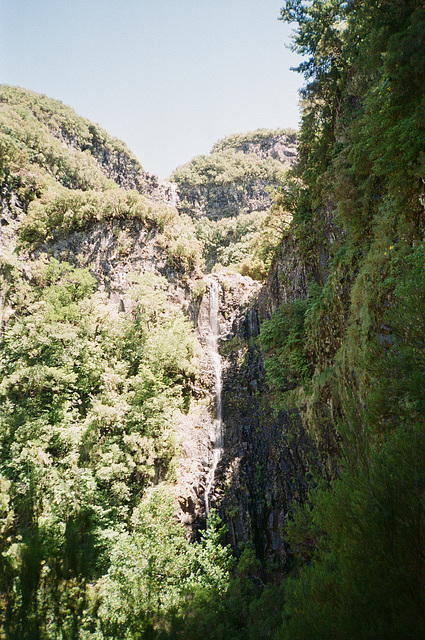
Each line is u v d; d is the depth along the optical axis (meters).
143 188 107.62
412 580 5.11
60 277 41.81
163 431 29.12
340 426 8.20
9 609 5.40
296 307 26.27
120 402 30.16
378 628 4.70
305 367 24.25
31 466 25.34
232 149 137.62
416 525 5.40
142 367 32.62
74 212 44.34
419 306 7.34
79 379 33.75
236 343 39.56
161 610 10.53
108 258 42.25
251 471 27.88
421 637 4.62
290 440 24.69
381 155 12.38
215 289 44.66
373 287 13.18
